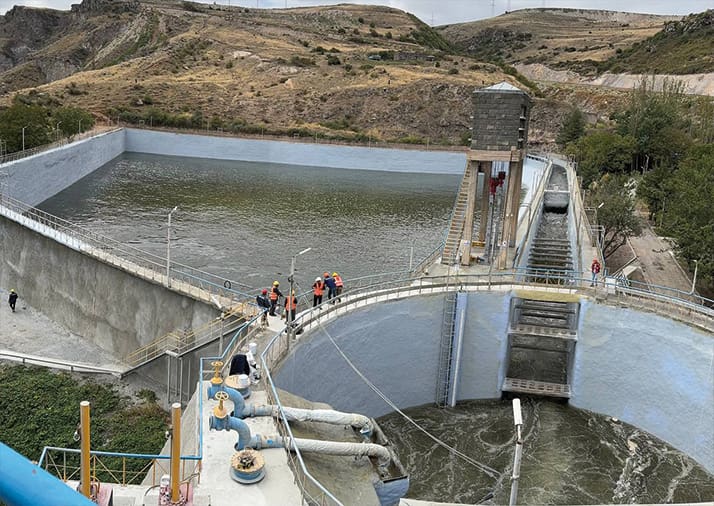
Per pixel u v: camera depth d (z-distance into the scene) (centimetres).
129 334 4181
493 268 4412
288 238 7112
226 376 2314
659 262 6044
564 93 17312
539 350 4259
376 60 17762
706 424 3244
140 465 2978
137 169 11088
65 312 4703
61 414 3334
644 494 3103
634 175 8556
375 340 3547
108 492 1425
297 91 15288
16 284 5231
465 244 4444
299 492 1658
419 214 8694
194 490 1619
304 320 3203
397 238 7344
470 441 3488
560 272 4384
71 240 4706
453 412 3778
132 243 6506
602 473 3250
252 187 10100
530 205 6006
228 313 3491
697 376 3291
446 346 3778
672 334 3400
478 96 4259
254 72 16588
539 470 3253
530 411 3762
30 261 5044
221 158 12938
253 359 2245
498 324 3806
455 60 18188
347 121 14425
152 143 12975
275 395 1961
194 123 13425
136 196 8825
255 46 18575
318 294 3456
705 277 4778
